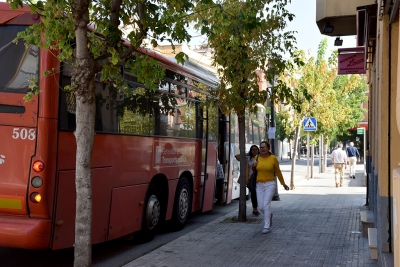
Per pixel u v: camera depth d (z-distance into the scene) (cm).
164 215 1105
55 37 649
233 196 1669
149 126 1003
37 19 714
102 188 828
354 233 1145
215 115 1429
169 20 684
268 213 1142
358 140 6481
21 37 678
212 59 1333
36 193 695
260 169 1145
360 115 4047
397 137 727
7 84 714
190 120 1234
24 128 704
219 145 1534
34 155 699
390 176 729
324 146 4269
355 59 1557
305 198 1991
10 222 704
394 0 619
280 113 2495
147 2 689
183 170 1191
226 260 869
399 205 354
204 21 738
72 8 609
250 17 855
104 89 835
